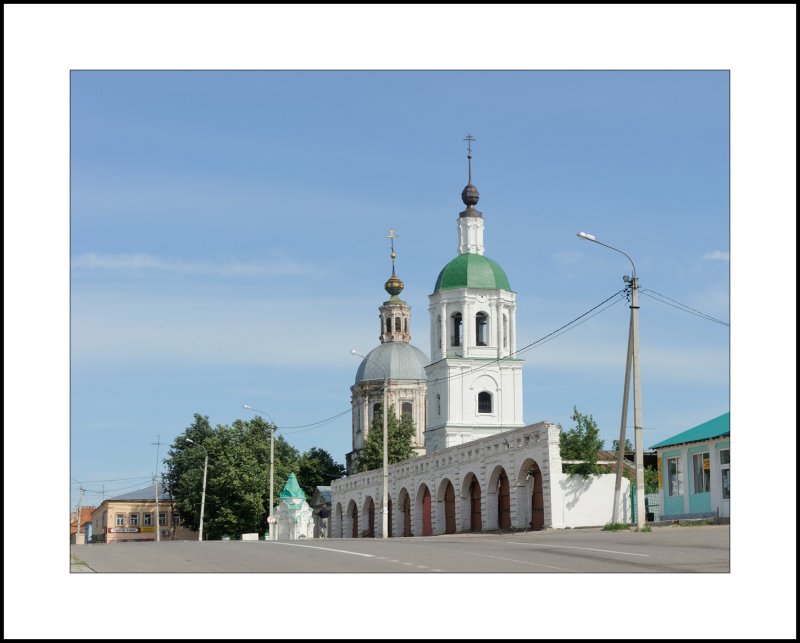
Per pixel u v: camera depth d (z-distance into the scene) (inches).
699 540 1125.7
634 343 1510.8
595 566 844.6
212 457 4269.2
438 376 3280.0
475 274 3272.6
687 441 1782.7
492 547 1120.8
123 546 1274.6
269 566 901.2
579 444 1929.1
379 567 872.3
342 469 4982.8
